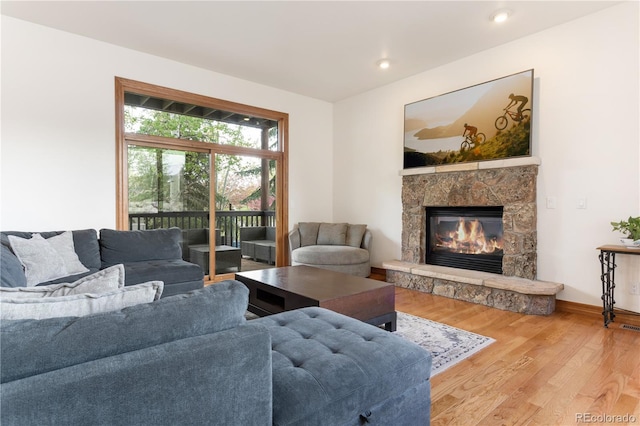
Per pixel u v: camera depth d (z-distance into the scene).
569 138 3.33
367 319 2.55
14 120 3.29
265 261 5.30
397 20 3.29
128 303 1.02
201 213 4.67
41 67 3.41
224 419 0.94
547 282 3.41
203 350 0.90
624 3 3.01
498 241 3.94
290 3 3.02
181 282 3.18
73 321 0.82
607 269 2.99
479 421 1.64
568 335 2.71
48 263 2.69
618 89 3.05
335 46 3.84
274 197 5.39
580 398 1.83
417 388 1.45
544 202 3.50
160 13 3.19
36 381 0.70
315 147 5.77
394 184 5.03
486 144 3.84
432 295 3.98
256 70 4.54
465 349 2.44
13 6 3.07
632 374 2.09
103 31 3.53
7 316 0.86
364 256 4.86
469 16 3.22
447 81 4.32
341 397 1.19
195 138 4.57
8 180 3.27
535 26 3.41
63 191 3.54
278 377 1.21
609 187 3.11
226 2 3.01
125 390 0.78
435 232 4.56
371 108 5.33
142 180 4.17
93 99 3.71
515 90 3.60
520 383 1.99
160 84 4.14
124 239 3.44
